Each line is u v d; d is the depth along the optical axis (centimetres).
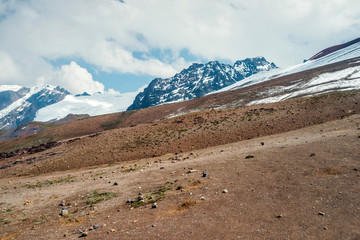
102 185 1870
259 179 1288
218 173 1548
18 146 8788
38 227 1138
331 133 2298
